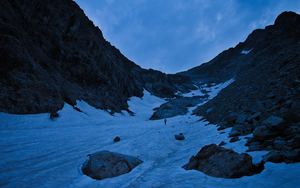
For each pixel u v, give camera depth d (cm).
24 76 2238
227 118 1489
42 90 2456
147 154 1036
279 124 666
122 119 3975
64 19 4125
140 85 9606
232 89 3328
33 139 1291
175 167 686
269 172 434
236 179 450
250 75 3266
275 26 9044
